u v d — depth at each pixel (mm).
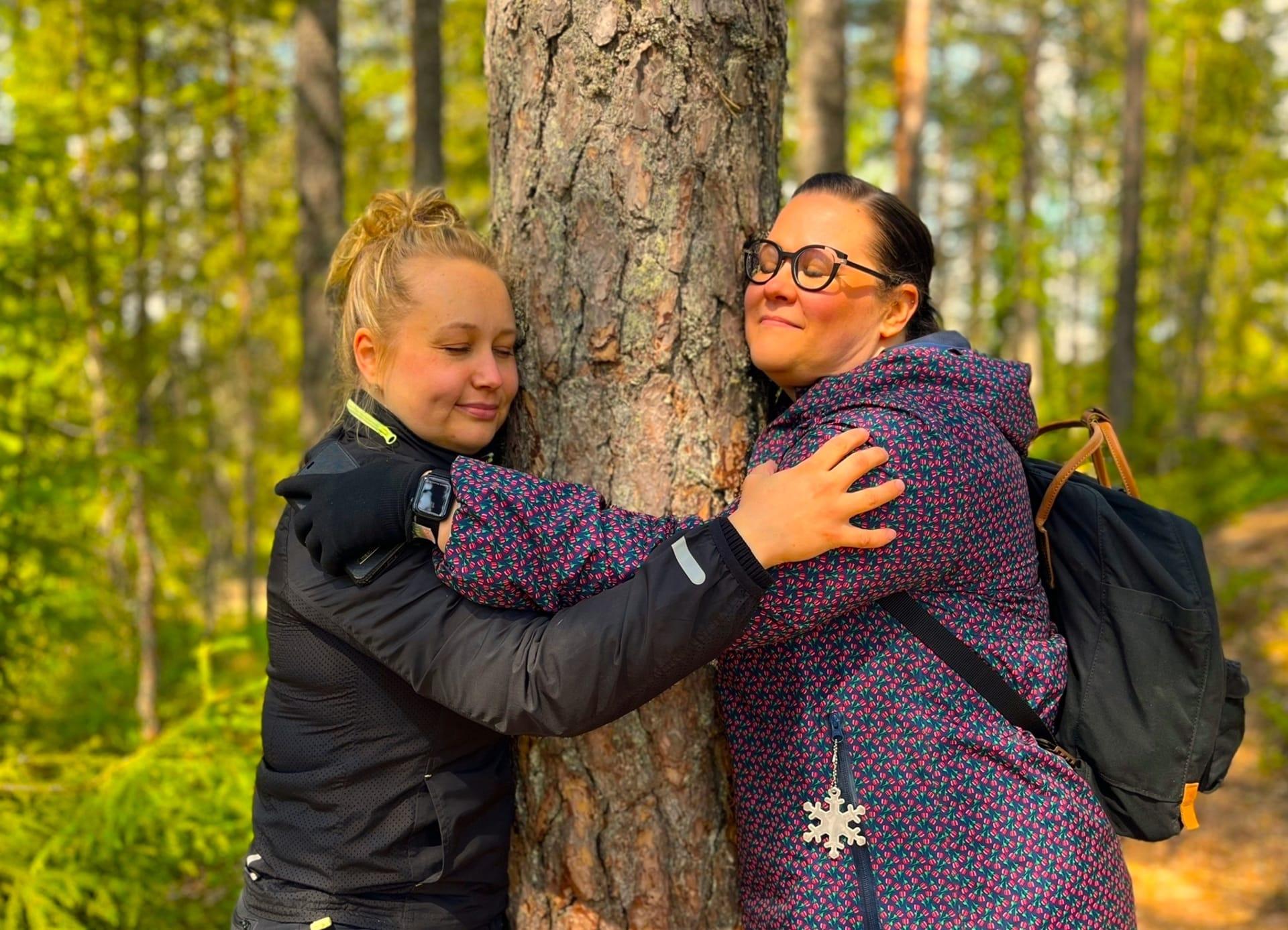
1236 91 20656
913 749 1506
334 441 1696
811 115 7527
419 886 1631
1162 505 13992
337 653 1579
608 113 1746
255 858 1701
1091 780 1659
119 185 10172
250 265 14664
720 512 1797
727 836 1807
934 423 1471
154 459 4914
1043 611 1636
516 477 1476
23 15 10211
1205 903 5949
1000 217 26953
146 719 6504
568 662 1354
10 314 4684
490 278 1669
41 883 2963
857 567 1424
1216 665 1580
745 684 1629
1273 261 25062
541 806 1805
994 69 22891
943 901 1482
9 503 4129
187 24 10617
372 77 13719
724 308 1789
